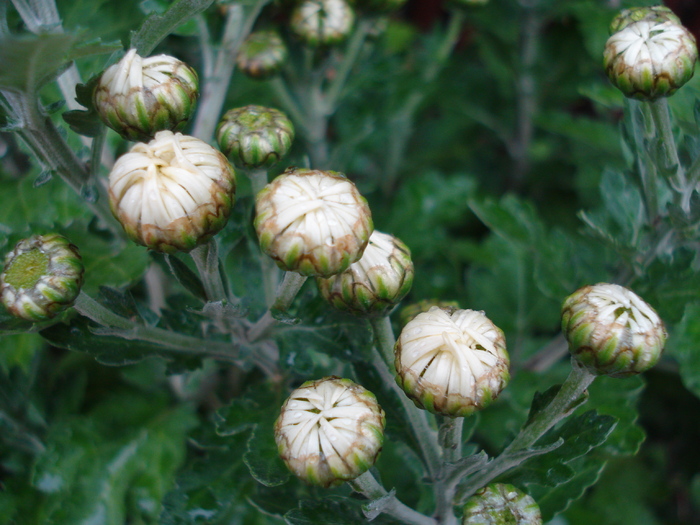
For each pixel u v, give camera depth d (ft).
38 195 0.75
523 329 0.91
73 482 0.74
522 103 1.12
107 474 0.75
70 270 0.58
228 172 0.55
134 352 0.64
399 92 1.02
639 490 0.87
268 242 0.54
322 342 0.64
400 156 1.15
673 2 1.09
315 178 0.55
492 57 1.16
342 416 0.54
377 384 0.64
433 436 0.63
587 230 0.72
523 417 0.79
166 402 0.81
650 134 0.67
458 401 0.54
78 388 0.80
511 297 0.92
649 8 0.65
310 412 0.55
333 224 0.54
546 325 0.91
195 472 0.68
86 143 0.75
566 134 1.00
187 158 0.54
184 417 0.80
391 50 1.15
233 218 0.65
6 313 0.61
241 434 0.70
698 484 0.87
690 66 0.62
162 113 0.57
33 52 0.53
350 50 0.87
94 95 0.57
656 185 0.69
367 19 0.84
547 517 0.68
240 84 0.93
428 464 0.63
